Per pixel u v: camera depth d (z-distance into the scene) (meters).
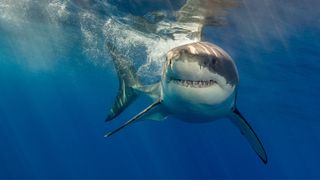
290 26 13.03
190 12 12.37
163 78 5.49
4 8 17.55
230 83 5.39
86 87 38.16
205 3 11.48
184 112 5.81
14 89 47.75
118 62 9.51
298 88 20.75
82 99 48.34
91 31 17.77
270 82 21.02
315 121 29.14
